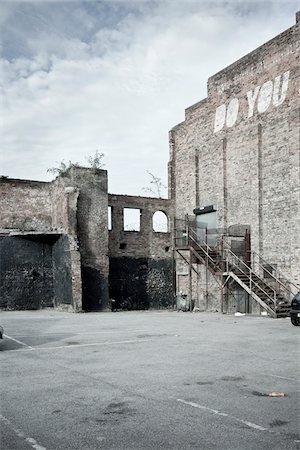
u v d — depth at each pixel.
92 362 8.65
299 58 20.55
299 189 19.88
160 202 28.66
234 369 7.88
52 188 26.48
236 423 5.06
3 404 5.84
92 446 4.43
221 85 25.48
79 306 22.64
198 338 11.98
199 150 27.16
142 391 6.41
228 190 24.61
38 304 24.89
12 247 24.48
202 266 26.03
